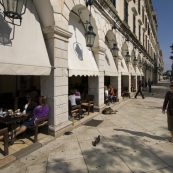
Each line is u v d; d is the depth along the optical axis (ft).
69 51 18.40
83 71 19.60
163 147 13.03
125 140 14.46
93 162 10.75
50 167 10.15
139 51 63.05
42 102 14.79
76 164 10.49
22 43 12.51
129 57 42.06
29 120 13.83
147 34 89.15
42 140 13.84
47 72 14.01
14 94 27.84
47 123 14.96
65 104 16.57
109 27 29.48
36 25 14.42
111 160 11.00
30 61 12.50
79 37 22.18
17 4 10.09
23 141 13.64
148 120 21.36
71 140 14.43
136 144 13.61
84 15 22.30
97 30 24.31
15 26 12.20
